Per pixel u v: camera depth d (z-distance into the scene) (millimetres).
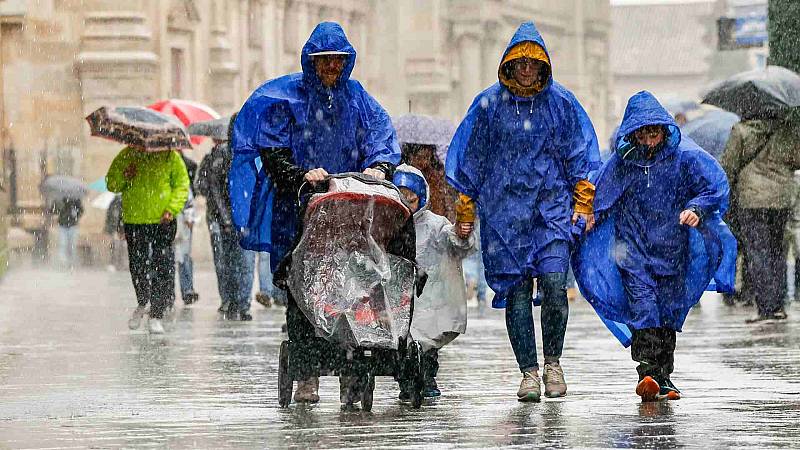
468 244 19484
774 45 36406
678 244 19359
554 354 19203
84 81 76500
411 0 123562
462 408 18219
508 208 19141
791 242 39125
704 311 36562
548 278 18953
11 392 20312
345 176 17594
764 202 32281
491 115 19141
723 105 32906
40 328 32375
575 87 161875
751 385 20562
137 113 32688
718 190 19172
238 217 18812
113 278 56781
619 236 19484
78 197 68188
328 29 18188
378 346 17234
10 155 75125
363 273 17484
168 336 30422
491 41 136375
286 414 17750
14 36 75938
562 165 19234
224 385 21062
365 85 120688
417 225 19672
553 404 18594
